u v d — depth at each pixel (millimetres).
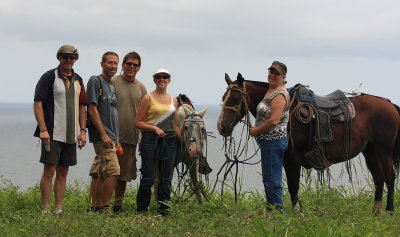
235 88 7711
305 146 8109
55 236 6371
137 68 8125
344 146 8375
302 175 10094
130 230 6602
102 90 7746
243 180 21359
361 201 9648
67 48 7508
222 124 7688
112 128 7781
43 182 7605
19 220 7320
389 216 8070
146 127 7805
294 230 6363
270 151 7562
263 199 9461
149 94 7934
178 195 9070
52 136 7461
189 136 7867
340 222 6445
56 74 7504
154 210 8156
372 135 8594
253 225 6703
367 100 8688
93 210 7895
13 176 27938
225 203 8438
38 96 7387
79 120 7762
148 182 7941
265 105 7559
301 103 8016
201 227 6895
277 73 7488
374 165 8711
